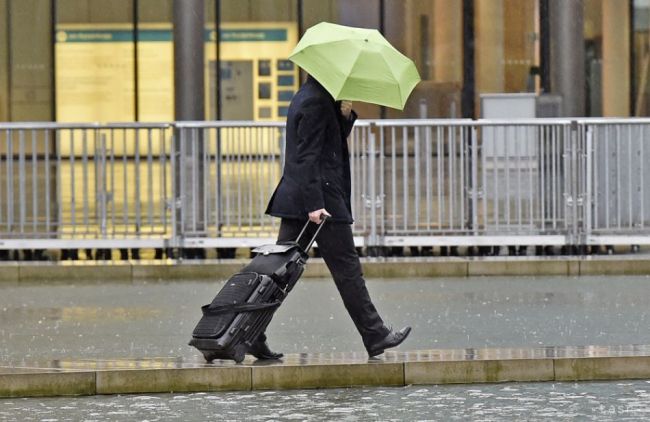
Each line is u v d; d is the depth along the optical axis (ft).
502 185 145.18
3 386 77.51
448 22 191.52
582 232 145.59
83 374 77.97
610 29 191.83
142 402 75.72
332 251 81.30
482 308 115.14
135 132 144.36
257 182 144.77
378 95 79.61
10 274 139.85
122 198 144.97
